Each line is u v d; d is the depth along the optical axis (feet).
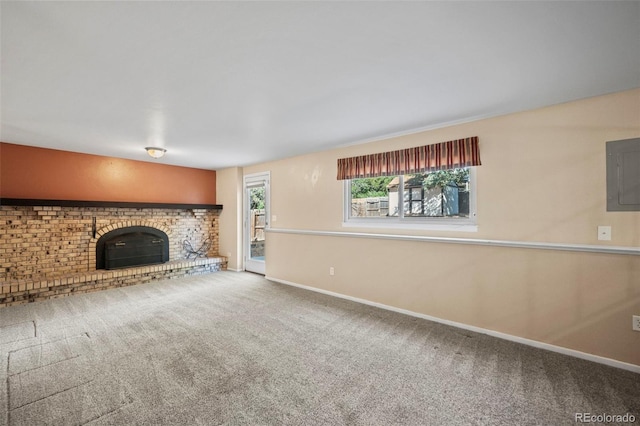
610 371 7.66
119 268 16.17
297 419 5.92
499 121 9.78
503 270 9.64
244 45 5.71
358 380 7.27
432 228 11.35
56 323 10.66
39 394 6.59
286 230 16.58
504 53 6.05
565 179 8.64
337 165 14.34
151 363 7.96
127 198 17.15
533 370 7.72
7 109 9.11
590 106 8.27
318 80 7.25
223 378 7.29
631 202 7.72
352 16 4.86
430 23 5.06
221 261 20.26
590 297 8.23
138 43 5.62
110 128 11.20
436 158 11.03
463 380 7.27
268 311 12.09
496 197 9.85
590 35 5.40
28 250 13.91
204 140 13.05
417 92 7.98
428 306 11.30
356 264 13.53
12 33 5.23
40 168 14.30
